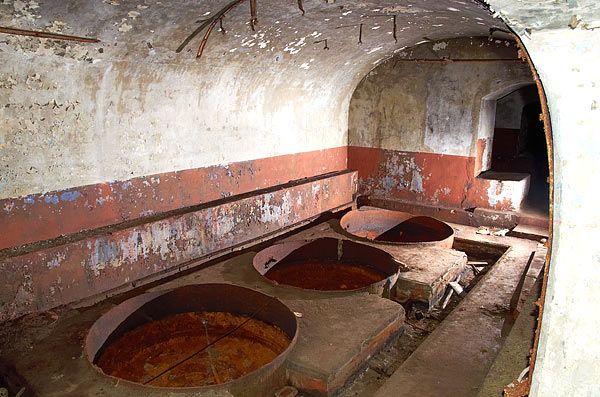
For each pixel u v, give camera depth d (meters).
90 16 3.49
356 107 8.30
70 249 4.12
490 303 4.76
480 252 6.56
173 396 2.90
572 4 1.34
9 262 3.71
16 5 3.06
